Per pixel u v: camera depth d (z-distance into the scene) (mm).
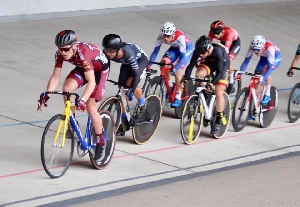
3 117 12055
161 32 12531
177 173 9945
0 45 16922
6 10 18984
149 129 11320
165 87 12852
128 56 10406
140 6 21922
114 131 10008
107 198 8578
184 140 11367
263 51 12961
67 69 15945
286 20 23234
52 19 19625
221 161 10742
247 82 16391
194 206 8383
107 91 14547
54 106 13078
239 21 22156
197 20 21578
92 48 9336
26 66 15648
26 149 10438
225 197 8828
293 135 12766
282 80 17016
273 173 10164
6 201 8250
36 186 8883
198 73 11703
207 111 11617
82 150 9570
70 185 9039
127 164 10188
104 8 21078
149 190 9016
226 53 11664
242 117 12609
